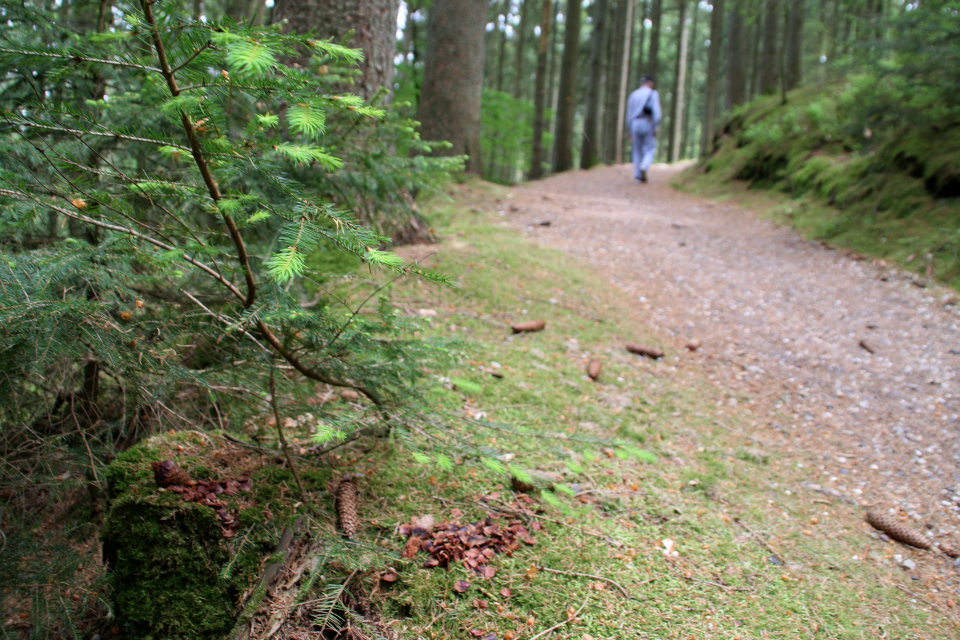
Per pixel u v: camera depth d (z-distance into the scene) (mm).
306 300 2881
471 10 9523
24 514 2199
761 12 13266
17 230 2133
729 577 2324
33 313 1556
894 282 5906
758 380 4410
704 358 4695
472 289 4957
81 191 1759
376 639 1903
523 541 2318
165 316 2131
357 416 2160
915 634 2176
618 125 22344
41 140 2176
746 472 3197
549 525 2432
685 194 11656
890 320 5223
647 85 13273
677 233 8297
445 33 9547
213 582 1963
